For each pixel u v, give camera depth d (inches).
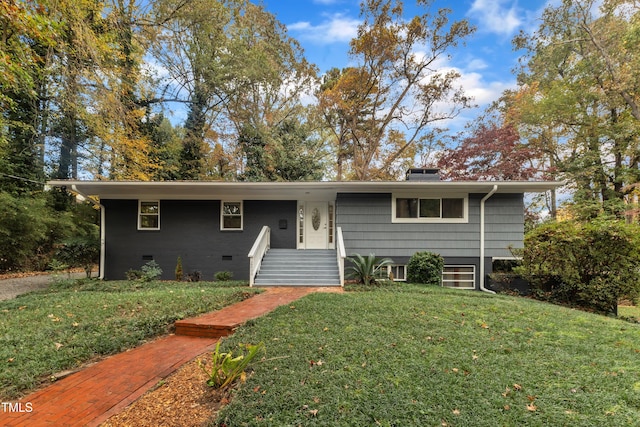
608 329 187.3
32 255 523.5
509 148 658.2
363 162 875.4
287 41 883.4
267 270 374.9
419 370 124.3
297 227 443.2
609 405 100.9
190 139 764.6
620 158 628.1
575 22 606.5
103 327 177.5
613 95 575.5
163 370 135.1
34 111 519.2
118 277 422.9
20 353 138.6
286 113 928.9
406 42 739.4
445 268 404.8
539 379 119.0
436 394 105.8
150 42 652.1
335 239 425.7
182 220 431.8
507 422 91.6
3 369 124.0
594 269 317.7
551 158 713.0
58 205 586.9
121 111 537.0
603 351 149.9
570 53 657.0
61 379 125.9
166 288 324.5
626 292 300.7
